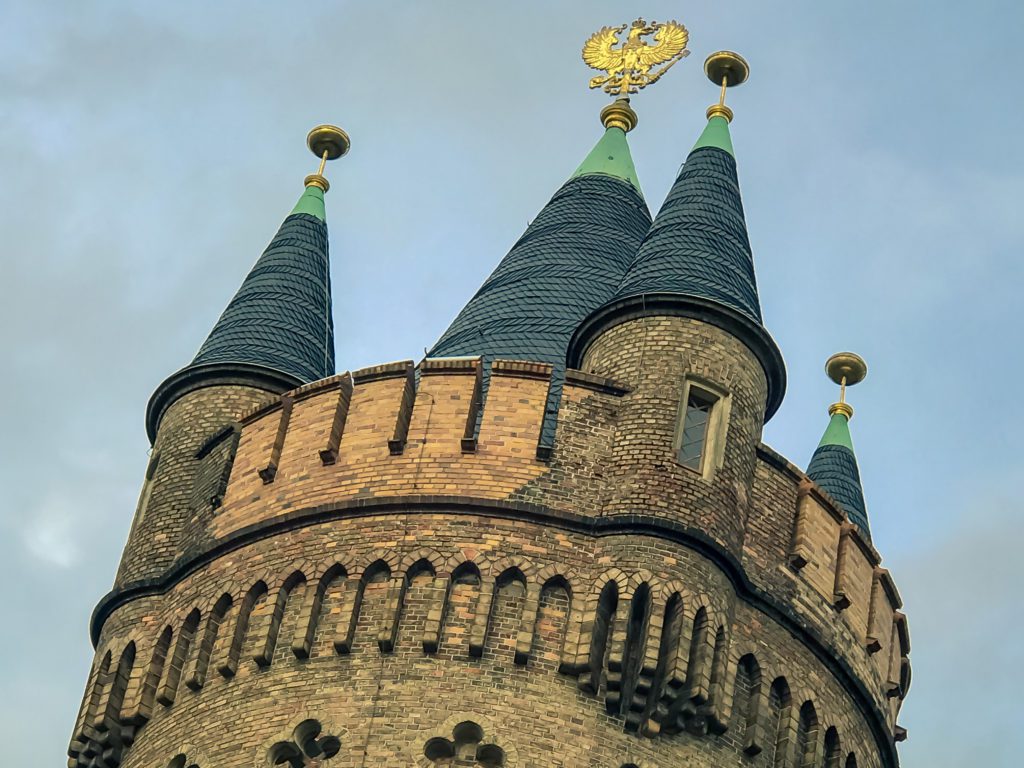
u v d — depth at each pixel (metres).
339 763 43.50
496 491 46.03
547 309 52.38
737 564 45.69
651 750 43.94
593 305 52.66
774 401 49.06
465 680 44.09
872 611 48.59
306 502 46.94
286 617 45.78
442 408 47.28
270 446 48.34
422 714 43.81
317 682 44.62
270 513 47.25
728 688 44.97
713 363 47.66
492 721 43.66
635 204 56.41
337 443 47.56
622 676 44.03
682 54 59.66
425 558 45.38
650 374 47.38
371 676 44.41
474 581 45.16
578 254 54.00
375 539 45.91
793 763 45.53
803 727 46.19
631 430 46.69
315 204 58.38
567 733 43.66
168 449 51.66
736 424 47.22
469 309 53.34
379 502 46.19
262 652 45.31
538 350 51.28
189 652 46.84
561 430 46.75
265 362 52.84
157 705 46.66
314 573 45.81
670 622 44.56
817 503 48.28
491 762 43.56
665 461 46.19
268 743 44.19
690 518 45.56
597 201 55.91
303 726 44.19
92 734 47.03
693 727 44.41
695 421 47.28
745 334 48.22
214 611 46.72
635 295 48.22
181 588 47.94
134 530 50.84
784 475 48.19
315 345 54.47
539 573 45.03
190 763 44.88
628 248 54.72
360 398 48.03
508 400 47.16
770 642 46.22
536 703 43.88
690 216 50.66
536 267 53.66
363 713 44.00
